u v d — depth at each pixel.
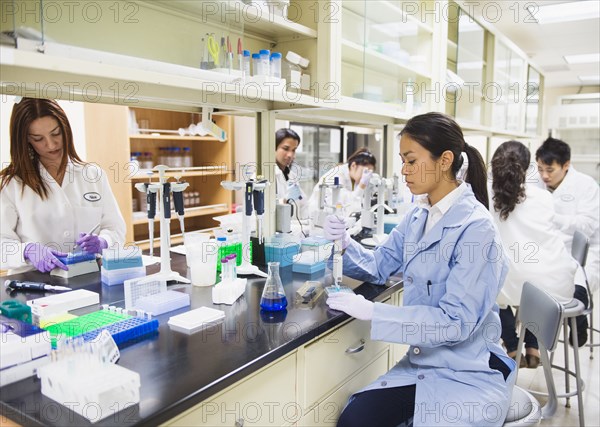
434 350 1.47
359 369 1.64
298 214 2.53
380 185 2.51
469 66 3.56
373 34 2.62
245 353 1.12
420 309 1.37
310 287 1.60
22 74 1.20
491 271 1.36
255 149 2.21
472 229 1.39
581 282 3.07
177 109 2.02
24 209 1.85
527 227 2.52
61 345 1.00
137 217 3.12
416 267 1.53
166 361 1.07
